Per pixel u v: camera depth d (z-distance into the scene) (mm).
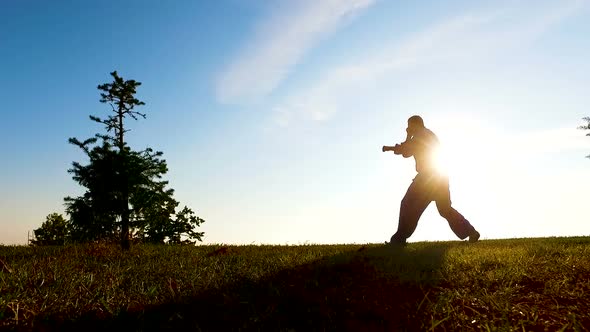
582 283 4078
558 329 2818
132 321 2914
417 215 8562
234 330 2775
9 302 2998
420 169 8617
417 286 3967
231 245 9766
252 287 3920
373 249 7410
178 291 3701
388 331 2779
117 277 4320
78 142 19812
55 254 7133
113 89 20781
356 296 3586
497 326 2846
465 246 7684
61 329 2725
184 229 26297
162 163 20500
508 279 4195
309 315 3078
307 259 5883
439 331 2785
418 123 8766
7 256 6914
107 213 19688
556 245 7520
